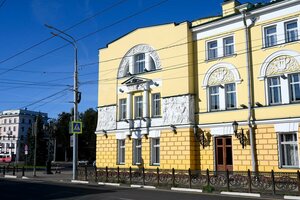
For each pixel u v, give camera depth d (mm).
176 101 28469
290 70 23234
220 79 26672
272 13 24391
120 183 26359
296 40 23141
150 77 30875
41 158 64625
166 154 28484
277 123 23188
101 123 34719
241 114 25078
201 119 27328
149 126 30188
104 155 33875
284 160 22922
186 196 17812
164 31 30297
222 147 25969
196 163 27078
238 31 26016
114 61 34469
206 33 27969
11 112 119438
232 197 17672
